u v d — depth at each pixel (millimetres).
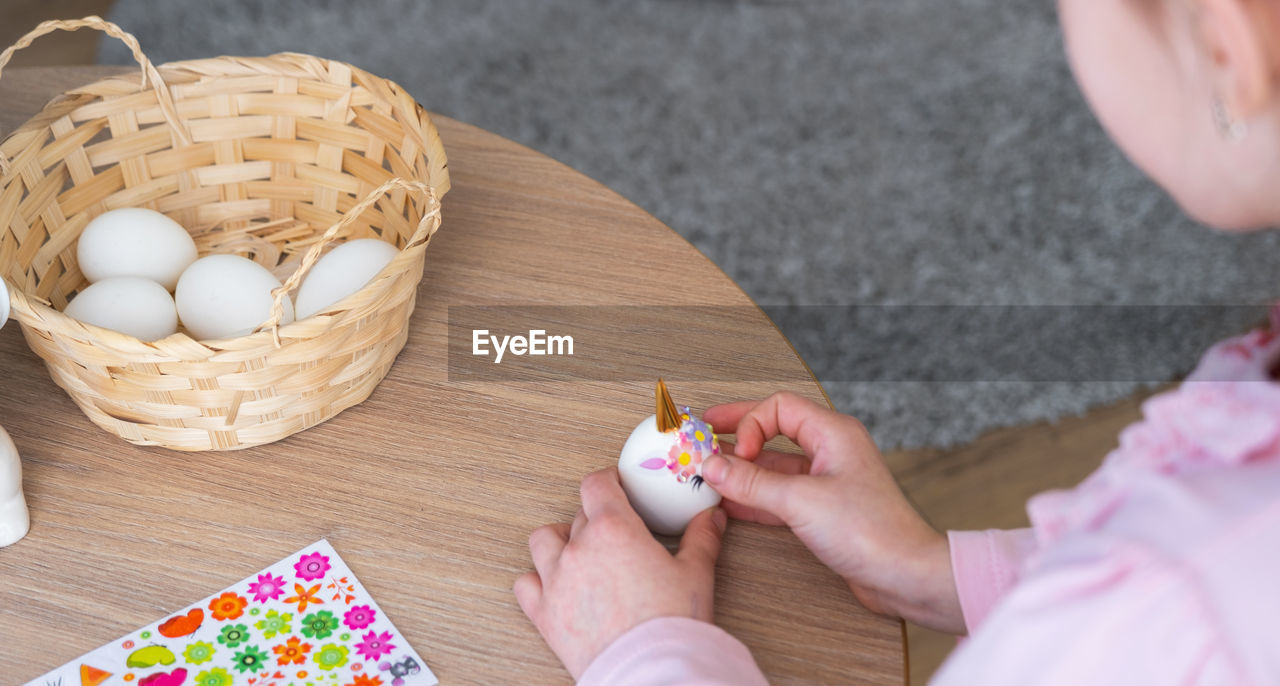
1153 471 655
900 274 1777
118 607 799
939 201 1917
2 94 1058
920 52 2281
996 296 1747
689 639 760
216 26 2195
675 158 1975
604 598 778
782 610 812
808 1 2418
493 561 827
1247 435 646
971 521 1436
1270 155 632
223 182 980
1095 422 1575
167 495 846
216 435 853
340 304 819
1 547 820
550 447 880
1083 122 2105
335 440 878
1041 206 1915
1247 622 612
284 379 836
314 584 812
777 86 2166
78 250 924
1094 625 635
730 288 979
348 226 990
